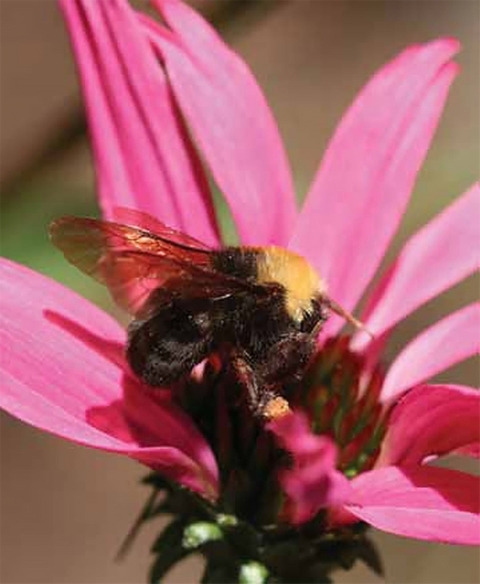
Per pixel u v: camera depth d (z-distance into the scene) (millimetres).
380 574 196
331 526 194
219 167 208
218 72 210
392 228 212
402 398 196
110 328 193
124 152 204
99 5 203
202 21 211
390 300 209
